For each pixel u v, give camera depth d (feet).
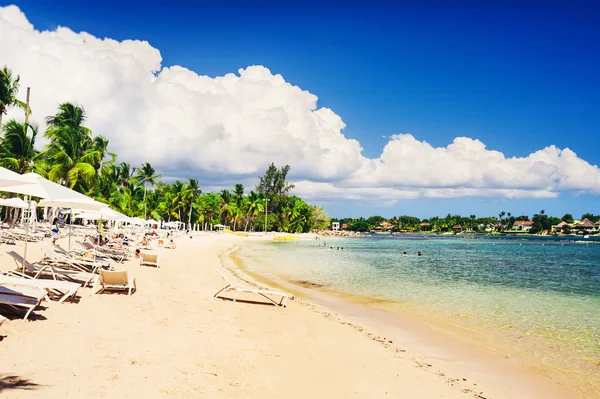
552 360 29.58
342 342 30.76
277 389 19.90
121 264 65.62
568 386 24.73
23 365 18.19
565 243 346.33
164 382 18.60
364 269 94.02
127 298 36.65
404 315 43.88
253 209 359.66
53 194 34.86
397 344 32.17
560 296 59.41
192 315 33.47
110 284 37.52
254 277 72.59
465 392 22.79
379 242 313.32
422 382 23.66
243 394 18.65
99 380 17.71
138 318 29.84
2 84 100.17
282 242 259.19
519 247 260.42
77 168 119.55
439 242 335.06
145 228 203.10
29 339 21.76
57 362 19.08
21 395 15.11
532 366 28.25
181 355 22.81
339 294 57.21
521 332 37.50
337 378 22.66
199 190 283.38
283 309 41.83
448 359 29.19
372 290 61.62
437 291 61.72
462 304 51.08
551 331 37.93
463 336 35.78
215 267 81.82
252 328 31.78
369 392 21.17
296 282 68.80
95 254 60.03
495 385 24.45
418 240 386.11
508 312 46.57
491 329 38.47
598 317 44.24
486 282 75.00
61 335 23.18
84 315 28.35
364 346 30.30
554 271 101.45
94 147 150.51
